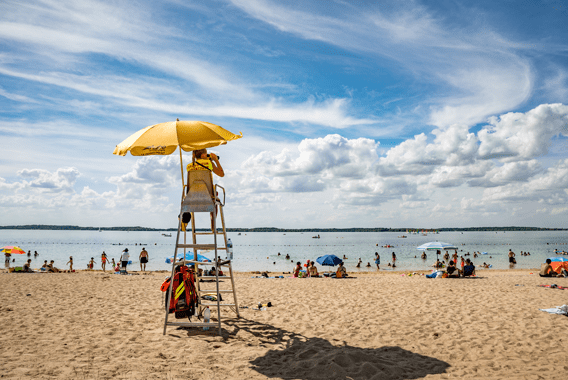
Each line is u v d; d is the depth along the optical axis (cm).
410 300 922
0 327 612
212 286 1283
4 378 376
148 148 538
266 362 446
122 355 466
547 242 10694
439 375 406
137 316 712
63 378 381
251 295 1030
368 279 1670
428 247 2512
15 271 2016
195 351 487
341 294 1048
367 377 397
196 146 538
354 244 10975
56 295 991
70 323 648
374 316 723
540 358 464
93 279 1458
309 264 2128
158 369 415
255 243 12688
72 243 11219
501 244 9362
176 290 584
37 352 474
